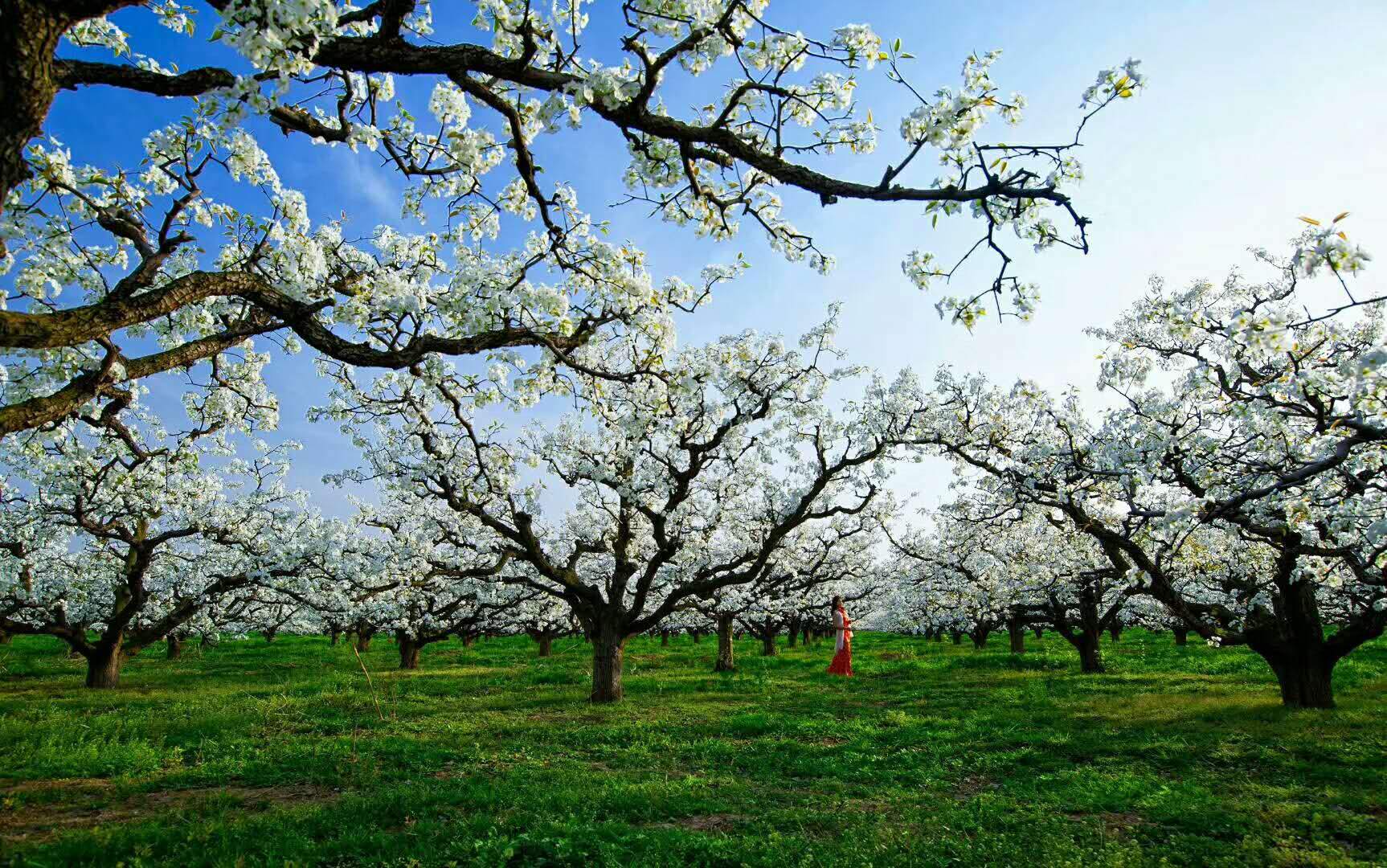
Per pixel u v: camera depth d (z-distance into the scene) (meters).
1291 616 14.43
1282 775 9.45
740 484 21.61
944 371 17.72
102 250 9.35
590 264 7.88
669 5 5.84
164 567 24.31
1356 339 11.47
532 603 31.41
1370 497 10.30
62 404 6.00
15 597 21.59
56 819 7.86
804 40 6.06
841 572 30.70
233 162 7.85
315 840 7.13
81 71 4.77
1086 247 5.19
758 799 8.88
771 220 7.98
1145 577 13.80
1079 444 15.56
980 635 37.09
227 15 4.23
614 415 17.39
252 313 8.89
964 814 7.91
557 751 11.81
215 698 18.02
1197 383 12.33
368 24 6.12
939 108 5.25
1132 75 4.82
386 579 23.27
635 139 6.92
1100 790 8.82
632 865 6.14
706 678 23.77
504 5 5.72
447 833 7.04
